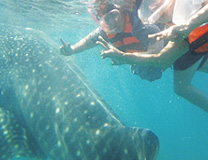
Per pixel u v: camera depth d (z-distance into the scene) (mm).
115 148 2820
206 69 4430
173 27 2043
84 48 4719
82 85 3742
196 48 2447
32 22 14133
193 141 32688
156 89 39656
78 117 3197
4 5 10945
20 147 3445
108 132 3008
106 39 4293
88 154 2879
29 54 4227
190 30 2059
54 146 3197
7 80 3924
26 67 3988
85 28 15008
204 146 28422
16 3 10484
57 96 3480
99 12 3146
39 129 3373
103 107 3480
